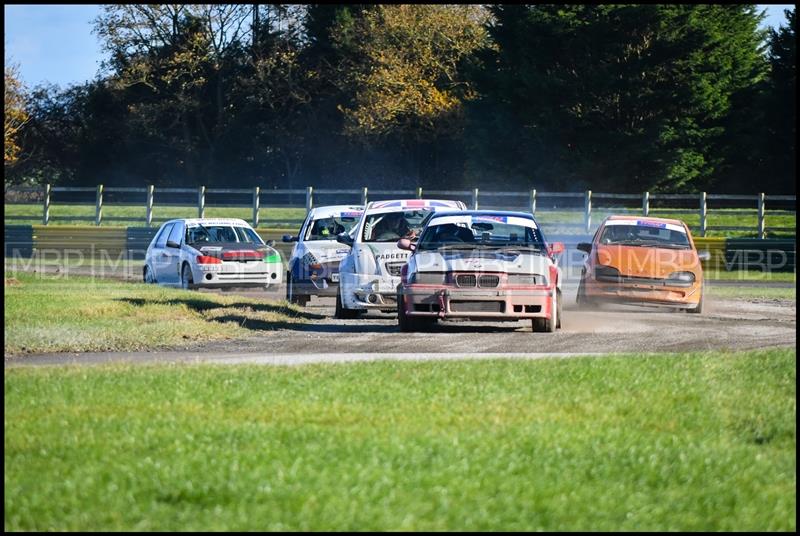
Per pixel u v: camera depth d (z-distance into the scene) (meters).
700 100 194.62
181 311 63.50
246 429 29.98
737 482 25.48
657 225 76.06
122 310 61.94
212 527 21.72
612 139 195.50
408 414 32.38
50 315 58.81
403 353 49.50
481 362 43.38
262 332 58.69
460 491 24.05
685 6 192.38
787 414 33.22
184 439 28.80
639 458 27.11
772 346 52.81
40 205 167.38
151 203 152.62
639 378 39.00
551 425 30.88
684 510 23.39
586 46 196.88
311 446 27.94
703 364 42.41
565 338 56.03
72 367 42.09
